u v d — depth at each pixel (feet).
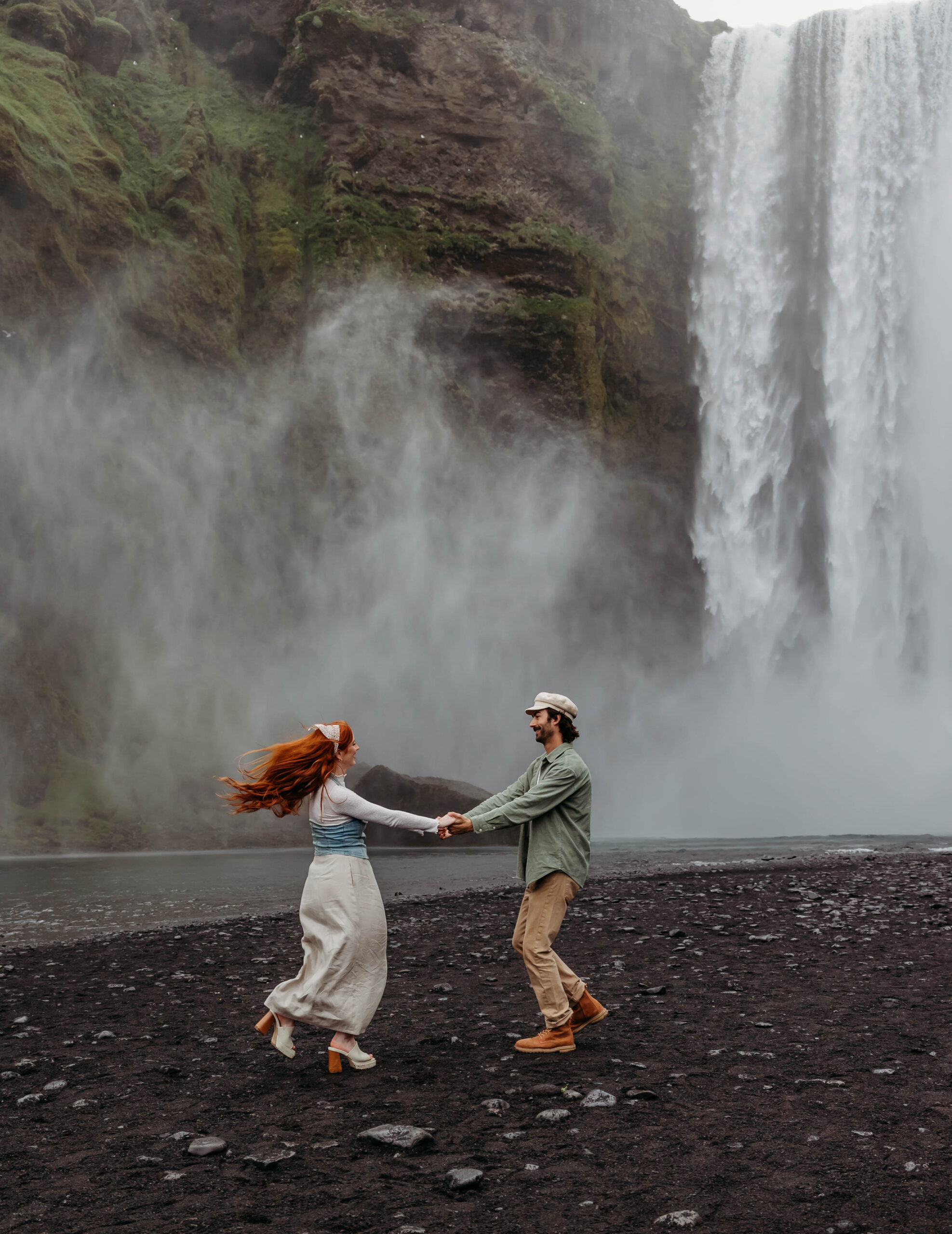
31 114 107.86
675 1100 14.61
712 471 150.30
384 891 47.52
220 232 122.72
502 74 138.92
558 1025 17.47
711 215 153.28
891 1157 12.26
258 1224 10.57
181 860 68.03
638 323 146.92
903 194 144.15
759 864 59.77
